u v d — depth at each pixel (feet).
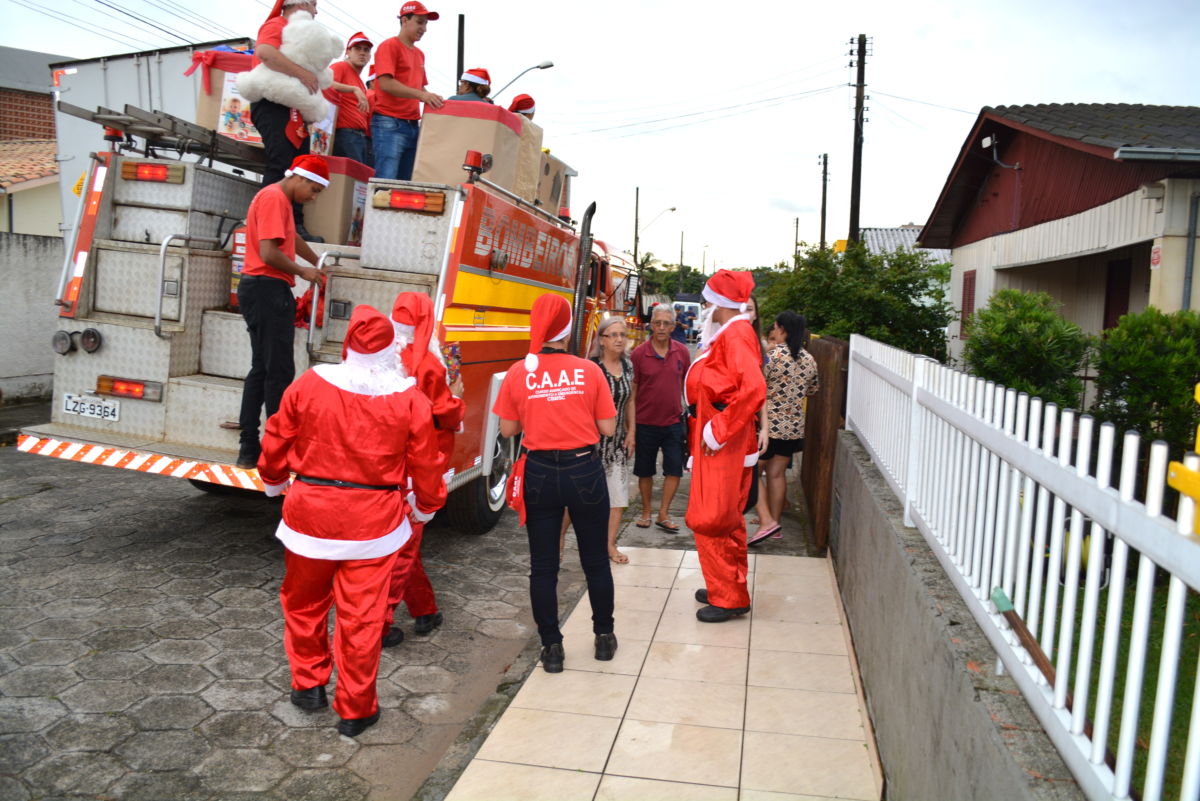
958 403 10.22
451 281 17.89
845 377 22.93
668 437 23.29
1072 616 6.62
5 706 12.71
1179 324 16.67
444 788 11.04
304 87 21.30
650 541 22.74
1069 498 6.74
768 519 22.39
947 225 49.96
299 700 13.20
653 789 11.04
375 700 12.90
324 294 18.08
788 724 12.82
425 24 25.96
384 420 12.21
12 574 17.89
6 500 23.34
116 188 19.45
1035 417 7.75
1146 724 10.60
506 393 14.94
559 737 12.38
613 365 19.94
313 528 12.23
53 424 19.31
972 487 9.43
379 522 12.38
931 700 8.89
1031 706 7.11
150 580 18.04
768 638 16.14
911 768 9.53
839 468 20.27
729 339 15.25
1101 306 36.68
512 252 21.24
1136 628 5.59
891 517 12.82
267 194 16.46
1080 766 6.06
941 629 8.71
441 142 21.42
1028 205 37.63
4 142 71.72
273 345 17.01
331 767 11.83
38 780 10.98
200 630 15.79
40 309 36.32
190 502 24.13
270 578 18.63
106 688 13.46
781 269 57.26
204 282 19.26
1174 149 24.04
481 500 22.65
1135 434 5.81
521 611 18.19
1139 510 5.58
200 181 19.33
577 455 14.51
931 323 52.01
